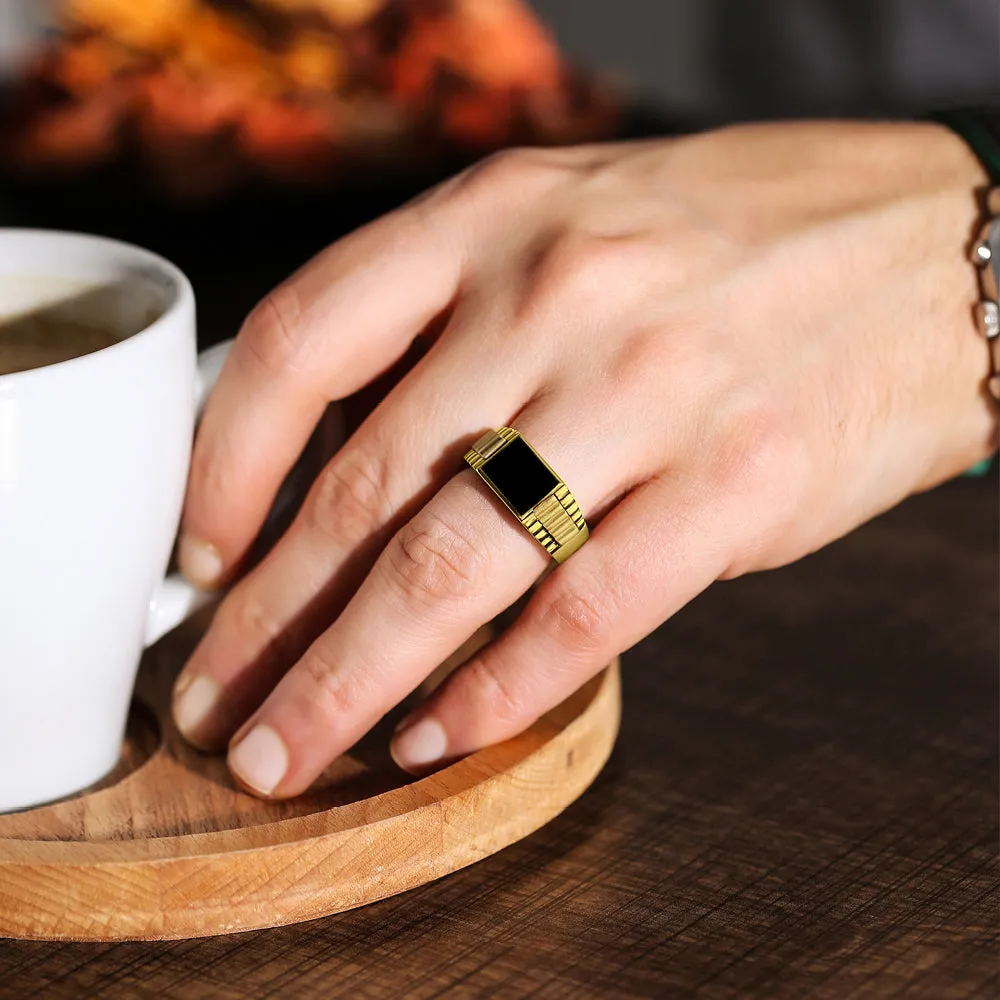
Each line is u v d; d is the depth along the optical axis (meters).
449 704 0.44
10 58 0.95
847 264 0.47
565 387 0.43
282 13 0.95
